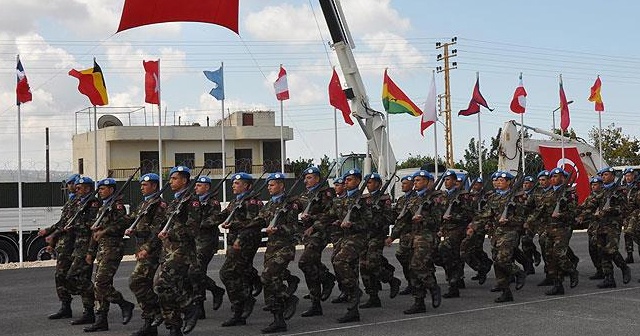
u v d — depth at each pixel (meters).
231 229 10.50
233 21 12.32
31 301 13.33
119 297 10.37
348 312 10.66
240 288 10.52
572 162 27.02
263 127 45.56
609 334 9.35
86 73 21.56
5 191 22.95
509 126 26.78
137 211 9.97
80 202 11.14
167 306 9.06
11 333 10.24
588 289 13.54
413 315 11.09
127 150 43.91
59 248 11.19
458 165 43.56
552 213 12.95
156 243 9.48
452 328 9.98
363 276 11.85
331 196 11.27
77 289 10.84
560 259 12.87
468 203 13.23
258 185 11.89
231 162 45.38
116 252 10.23
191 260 9.30
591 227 14.49
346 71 24.12
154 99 22.31
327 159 30.56
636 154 50.34
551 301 12.18
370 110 24.38
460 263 13.02
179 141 44.62
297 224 10.33
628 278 14.20
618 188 13.88
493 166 42.44
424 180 11.80
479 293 13.28
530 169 28.36
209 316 11.38
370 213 10.91
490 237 13.12
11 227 21.83
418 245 11.30
